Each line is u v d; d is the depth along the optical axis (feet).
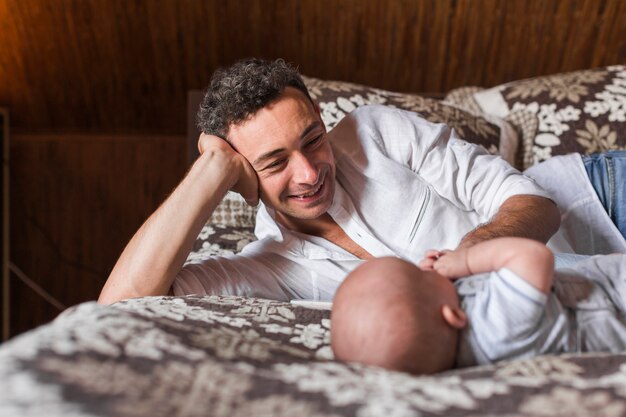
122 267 4.17
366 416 2.21
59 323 2.73
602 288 3.15
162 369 2.37
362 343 2.77
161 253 4.14
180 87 8.80
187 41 8.25
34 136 9.05
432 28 8.16
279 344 3.04
